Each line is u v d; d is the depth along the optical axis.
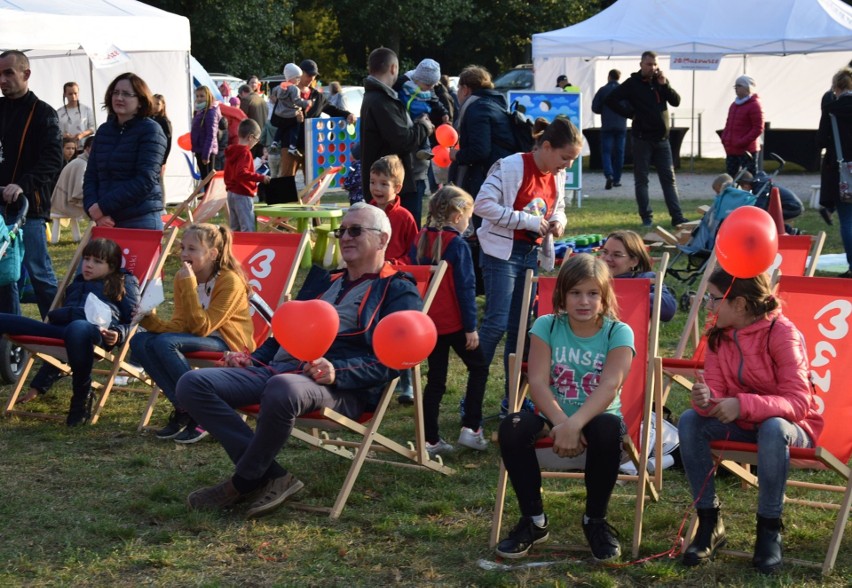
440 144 9.59
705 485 4.25
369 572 4.16
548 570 4.17
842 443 4.54
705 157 25.53
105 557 4.28
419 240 5.68
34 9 10.56
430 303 5.30
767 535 4.15
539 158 5.81
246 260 6.40
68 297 6.40
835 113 10.11
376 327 4.45
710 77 24.92
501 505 4.43
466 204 5.66
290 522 4.66
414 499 5.02
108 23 11.00
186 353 5.66
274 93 16.05
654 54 13.29
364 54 42.50
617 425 4.15
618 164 18.94
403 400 6.65
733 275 4.29
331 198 17.59
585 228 13.66
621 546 4.40
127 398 6.75
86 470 5.38
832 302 4.82
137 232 6.71
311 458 5.59
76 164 12.69
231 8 35.66
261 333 6.23
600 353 4.36
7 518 4.70
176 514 4.73
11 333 6.16
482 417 6.27
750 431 4.24
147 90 6.93
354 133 15.15
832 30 16.64
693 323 6.14
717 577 4.09
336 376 4.71
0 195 7.12
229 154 11.28
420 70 10.59
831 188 10.28
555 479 5.28
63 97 16.14
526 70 27.53
